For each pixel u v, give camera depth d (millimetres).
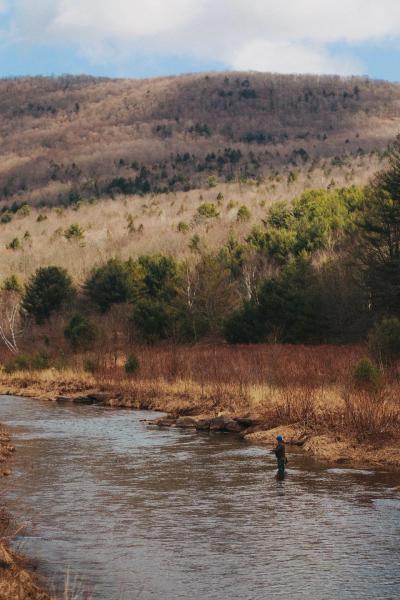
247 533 13570
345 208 102625
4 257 148000
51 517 14844
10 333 75125
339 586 10852
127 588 10922
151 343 59938
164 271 89312
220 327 61906
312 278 60625
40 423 29531
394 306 54250
